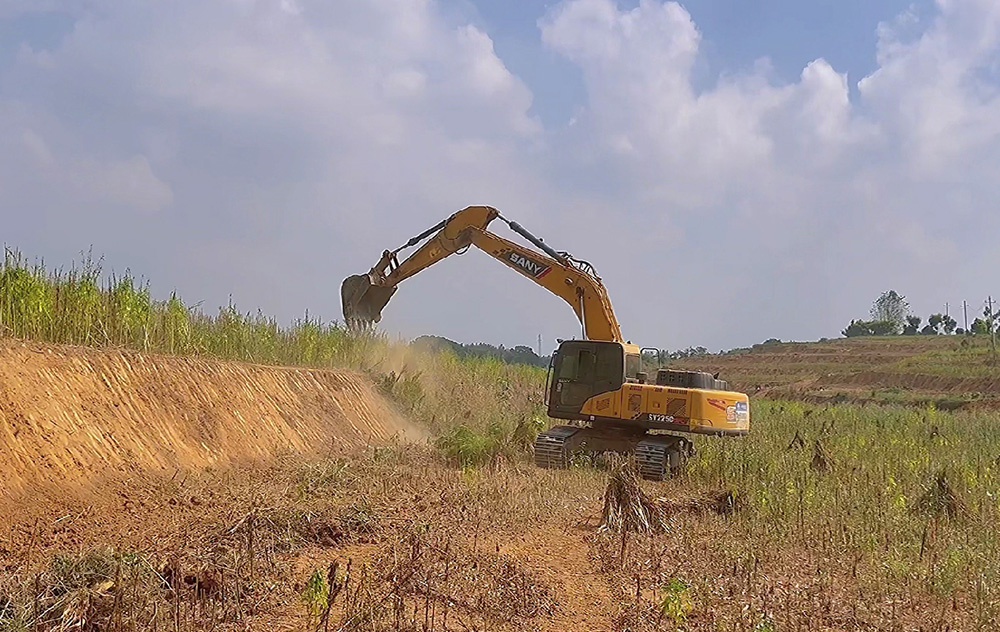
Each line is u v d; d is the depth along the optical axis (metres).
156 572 6.30
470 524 9.73
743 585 7.80
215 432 12.39
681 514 10.84
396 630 5.96
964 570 8.48
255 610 6.26
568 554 9.01
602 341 16.97
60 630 5.29
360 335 20.00
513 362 31.55
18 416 9.15
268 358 17.08
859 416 28.31
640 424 16.17
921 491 12.62
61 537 7.72
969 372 57.62
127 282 12.80
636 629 6.57
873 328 108.25
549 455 16.00
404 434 17.89
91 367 10.99
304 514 8.62
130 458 10.31
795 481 12.62
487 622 6.49
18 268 11.07
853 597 7.80
